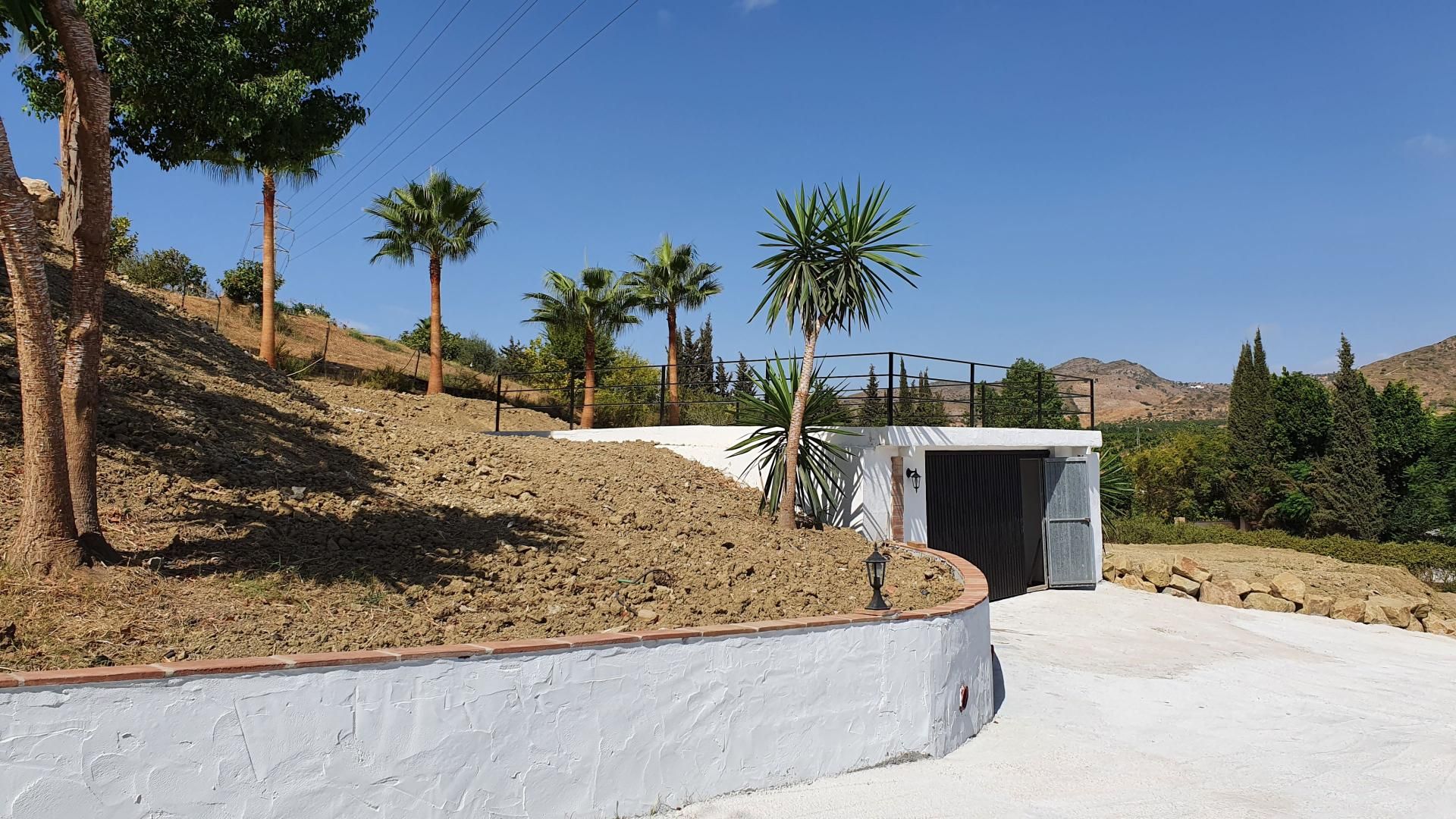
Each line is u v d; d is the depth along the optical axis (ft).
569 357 104.27
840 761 22.03
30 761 12.00
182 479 25.14
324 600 19.77
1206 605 52.70
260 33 52.80
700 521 36.24
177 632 16.76
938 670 24.82
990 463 51.29
